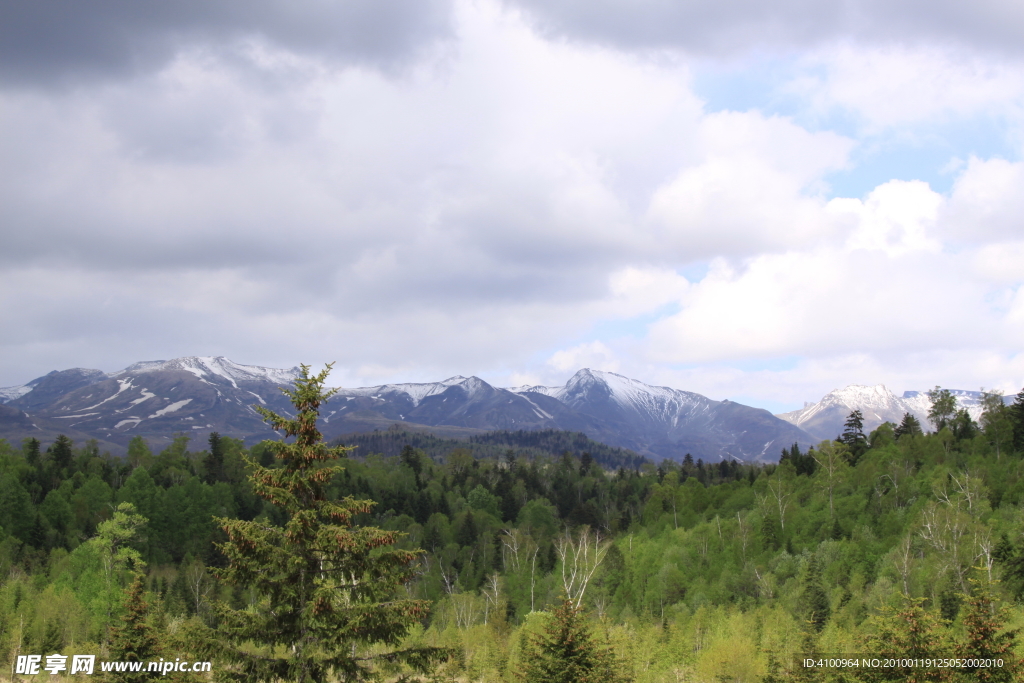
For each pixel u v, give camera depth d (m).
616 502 195.50
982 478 107.31
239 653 22.70
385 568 24.17
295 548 23.77
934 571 79.38
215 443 186.38
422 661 24.16
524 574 118.06
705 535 121.38
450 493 182.38
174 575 109.12
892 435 166.75
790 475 146.25
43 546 121.94
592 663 36.47
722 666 57.72
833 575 92.06
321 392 24.86
